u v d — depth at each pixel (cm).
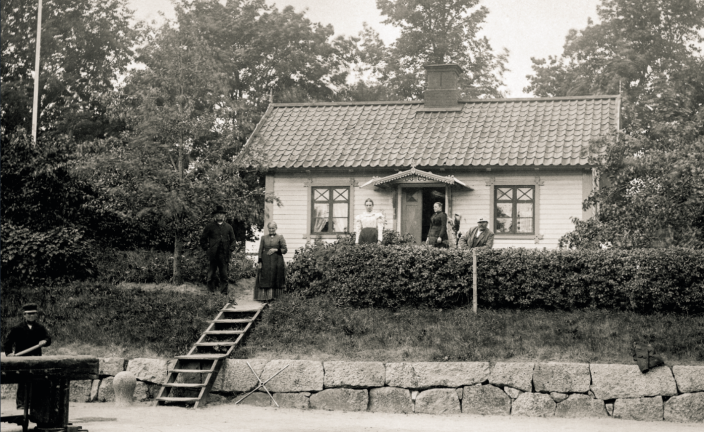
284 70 3722
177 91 2248
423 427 1437
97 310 1903
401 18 4103
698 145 2036
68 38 3638
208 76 2252
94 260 2189
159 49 2234
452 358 1648
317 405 1630
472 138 2664
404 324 1788
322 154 2689
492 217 2559
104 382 1691
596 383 1561
